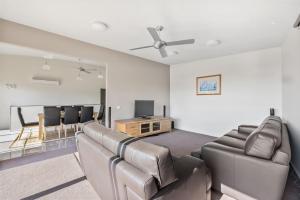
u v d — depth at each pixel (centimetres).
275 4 200
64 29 285
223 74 436
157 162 100
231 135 293
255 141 169
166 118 492
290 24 251
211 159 196
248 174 169
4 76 530
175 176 115
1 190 196
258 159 165
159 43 256
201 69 484
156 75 528
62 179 222
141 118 465
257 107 379
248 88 392
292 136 264
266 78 366
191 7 211
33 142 383
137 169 110
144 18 241
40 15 237
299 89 228
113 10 221
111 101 412
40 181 216
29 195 187
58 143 381
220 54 420
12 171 242
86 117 478
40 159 286
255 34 291
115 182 125
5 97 532
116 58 415
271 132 172
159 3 203
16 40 263
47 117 407
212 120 459
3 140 398
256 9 212
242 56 402
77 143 216
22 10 224
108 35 309
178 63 544
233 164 179
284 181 151
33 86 575
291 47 266
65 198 182
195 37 309
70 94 654
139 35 307
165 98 561
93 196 186
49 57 564
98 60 376
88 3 205
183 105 534
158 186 104
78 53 340
